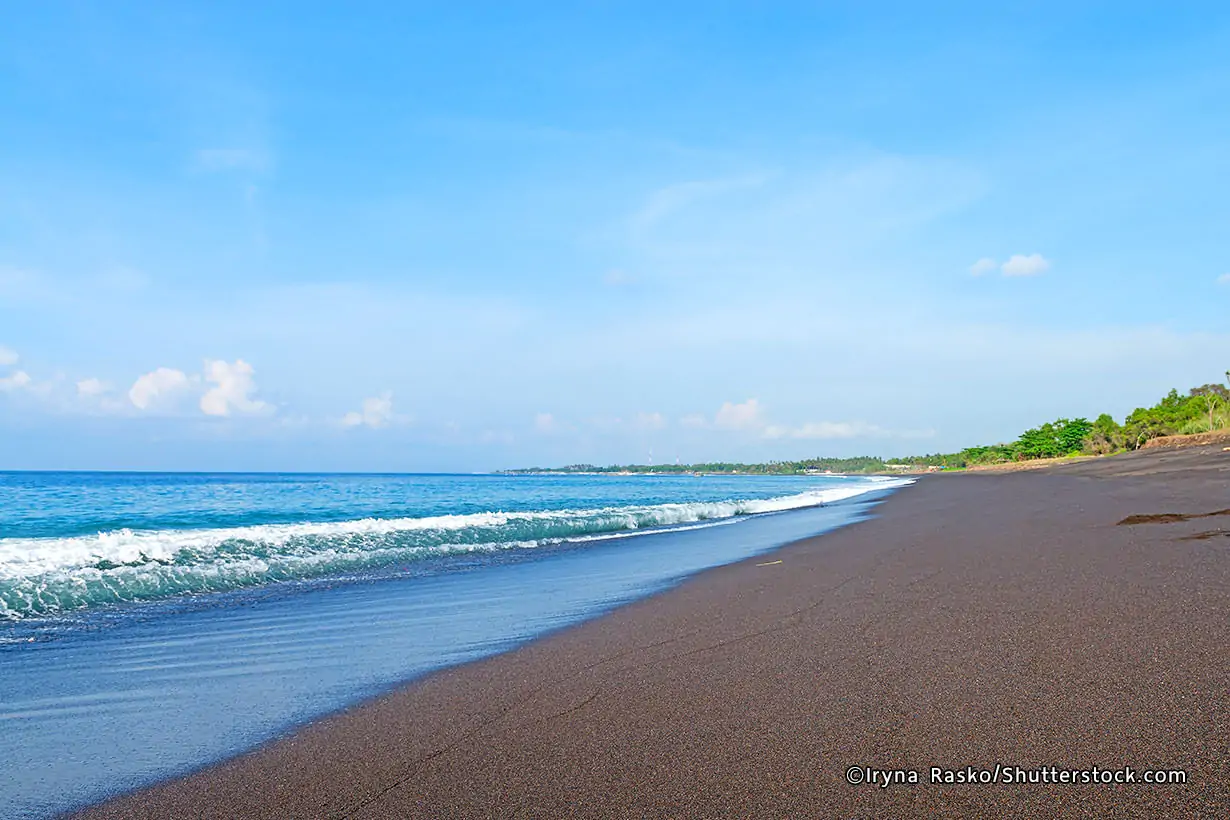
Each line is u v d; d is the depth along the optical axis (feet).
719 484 290.35
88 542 37.73
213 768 11.34
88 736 12.89
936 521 48.88
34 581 28.50
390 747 11.93
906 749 10.57
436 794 10.02
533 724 12.69
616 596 26.35
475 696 14.58
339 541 43.27
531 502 105.50
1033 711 11.63
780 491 175.42
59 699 15.12
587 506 92.73
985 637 16.29
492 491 157.07
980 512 53.16
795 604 22.20
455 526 53.36
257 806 9.91
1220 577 21.06
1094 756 9.92
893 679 13.76
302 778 10.82
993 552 29.94
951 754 10.29
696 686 14.32
